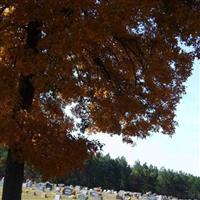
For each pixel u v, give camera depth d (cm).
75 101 1312
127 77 1216
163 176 16175
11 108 1059
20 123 1041
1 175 7475
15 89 1018
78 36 941
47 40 975
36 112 1127
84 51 1137
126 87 1206
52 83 1010
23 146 1024
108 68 1214
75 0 966
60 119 1273
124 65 1227
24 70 980
